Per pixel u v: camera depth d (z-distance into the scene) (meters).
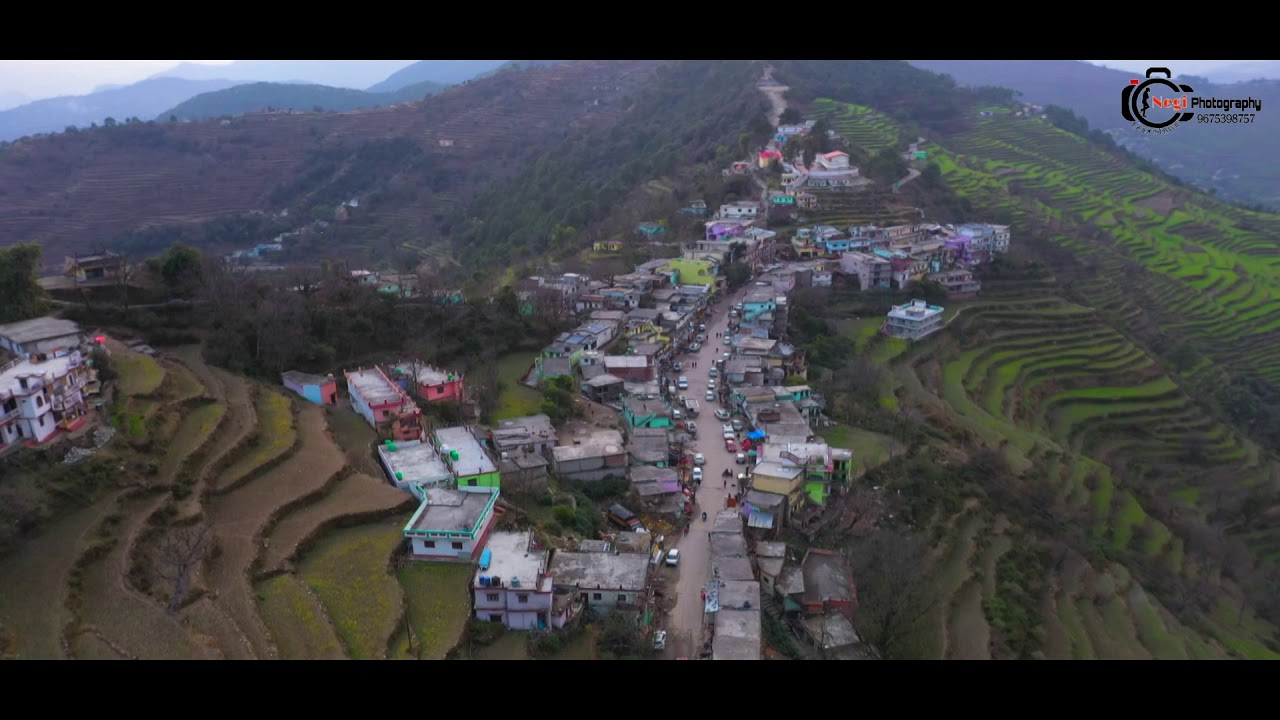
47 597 42.88
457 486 61.34
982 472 84.81
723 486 76.25
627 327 109.62
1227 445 109.00
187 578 45.62
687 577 62.00
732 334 111.88
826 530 73.12
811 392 95.38
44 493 49.50
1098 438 107.56
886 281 130.12
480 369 89.06
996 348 121.19
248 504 55.16
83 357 61.47
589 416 83.94
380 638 45.06
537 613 49.72
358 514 56.09
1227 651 67.31
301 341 81.44
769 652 53.97
